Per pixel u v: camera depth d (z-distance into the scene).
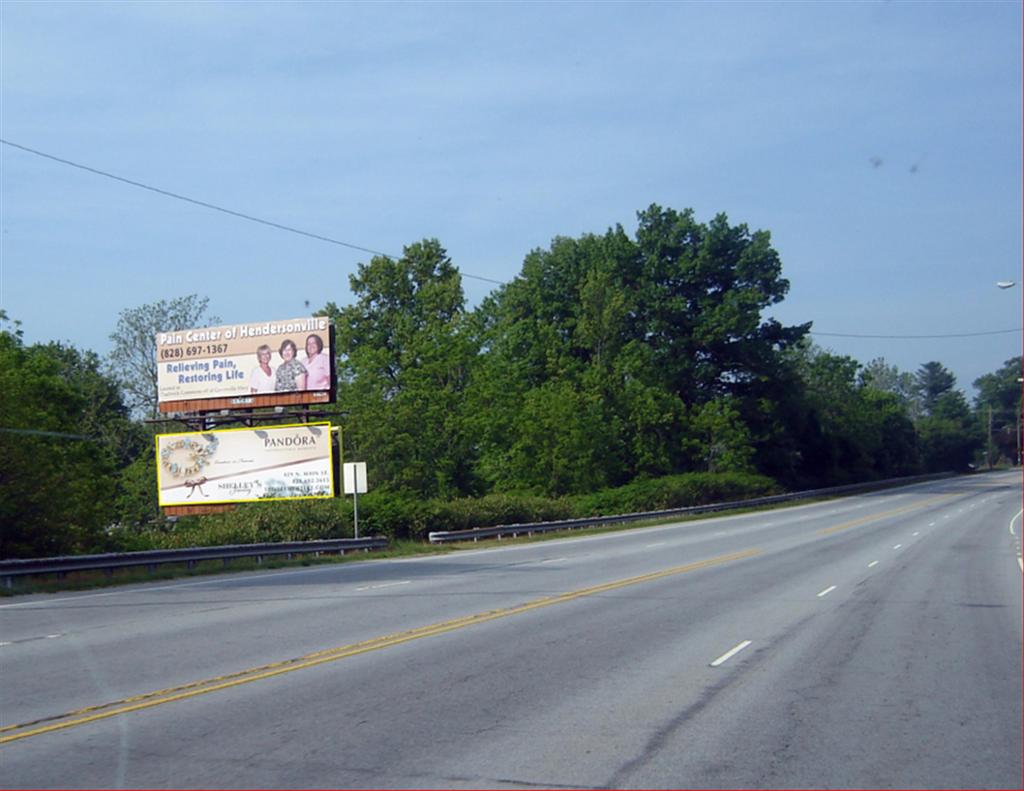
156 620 15.05
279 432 38.03
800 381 80.00
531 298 80.56
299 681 10.13
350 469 34.09
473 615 15.32
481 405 61.09
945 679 10.36
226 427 42.41
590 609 15.99
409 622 14.59
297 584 21.36
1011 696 9.55
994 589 19.03
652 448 68.81
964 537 34.69
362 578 22.75
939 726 8.35
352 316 69.38
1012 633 13.52
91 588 21.00
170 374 40.25
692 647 12.28
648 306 73.12
